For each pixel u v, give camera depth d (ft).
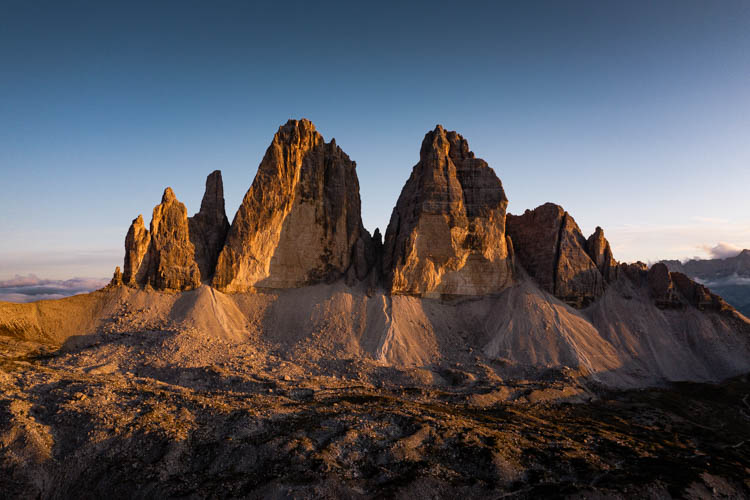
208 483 174.29
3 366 273.75
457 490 178.50
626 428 280.92
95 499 172.65
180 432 205.16
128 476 178.81
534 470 200.03
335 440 205.67
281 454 191.62
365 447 205.36
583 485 185.06
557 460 207.72
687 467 212.43
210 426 215.51
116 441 196.85
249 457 191.31
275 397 274.16
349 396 285.02
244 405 242.99
